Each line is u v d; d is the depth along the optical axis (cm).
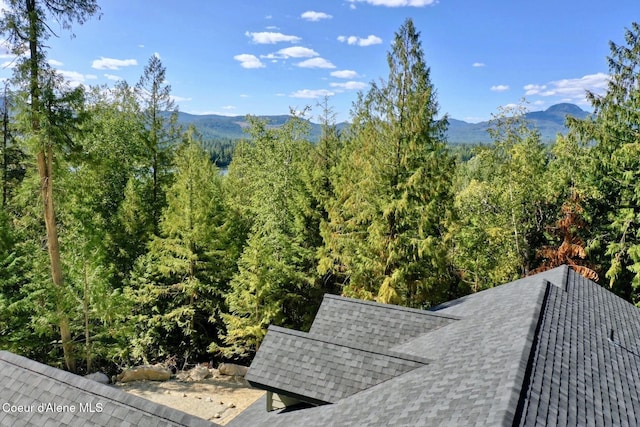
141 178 2769
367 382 999
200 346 2584
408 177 2003
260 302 2248
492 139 2567
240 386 2109
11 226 2316
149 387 2023
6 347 1956
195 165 2377
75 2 1711
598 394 802
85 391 826
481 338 1016
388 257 2077
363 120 2378
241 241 2762
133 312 2400
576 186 2502
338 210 2423
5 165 2636
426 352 1084
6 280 1977
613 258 2252
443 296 2323
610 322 1241
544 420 638
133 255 2567
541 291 1211
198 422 751
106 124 2728
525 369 763
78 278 1981
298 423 937
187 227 2302
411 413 745
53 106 1741
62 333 1995
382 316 1330
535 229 2697
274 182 2608
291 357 1093
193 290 2303
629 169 2188
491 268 2641
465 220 2678
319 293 2647
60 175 1942
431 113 1973
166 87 2692
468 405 686
